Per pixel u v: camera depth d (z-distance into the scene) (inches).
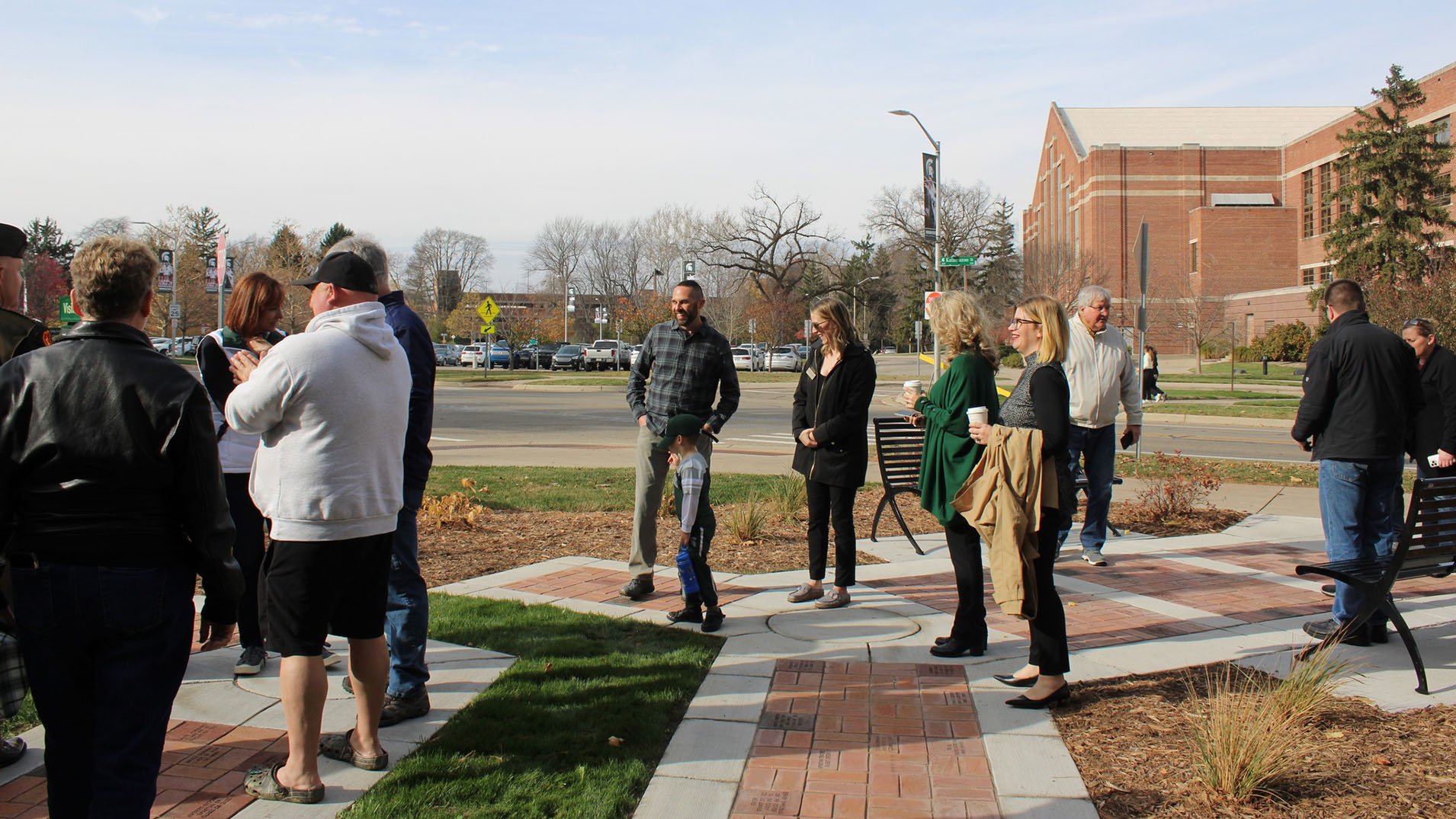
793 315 2837.1
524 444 661.9
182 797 136.1
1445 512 184.2
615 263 3833.7
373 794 136.3
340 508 133.3
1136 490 428.1
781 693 178.7
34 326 157.2
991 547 170.6
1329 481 216.8
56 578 107.7
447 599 240.8
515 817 129.5
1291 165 2484.0
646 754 151.5
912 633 216.8
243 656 188.5
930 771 145.9
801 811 133.3
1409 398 218.7
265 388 130.0
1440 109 1795.0
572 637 209.2
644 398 247.8
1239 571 279.3
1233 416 908.6
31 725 163.2
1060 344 174.9
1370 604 183.3
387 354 140.3
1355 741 153.9
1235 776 135.7
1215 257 2449.6
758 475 473.4
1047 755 151.2
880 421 312.3
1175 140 2773.1
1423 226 1658.5
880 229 2731.3
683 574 217.2
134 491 110.3
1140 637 213.9
